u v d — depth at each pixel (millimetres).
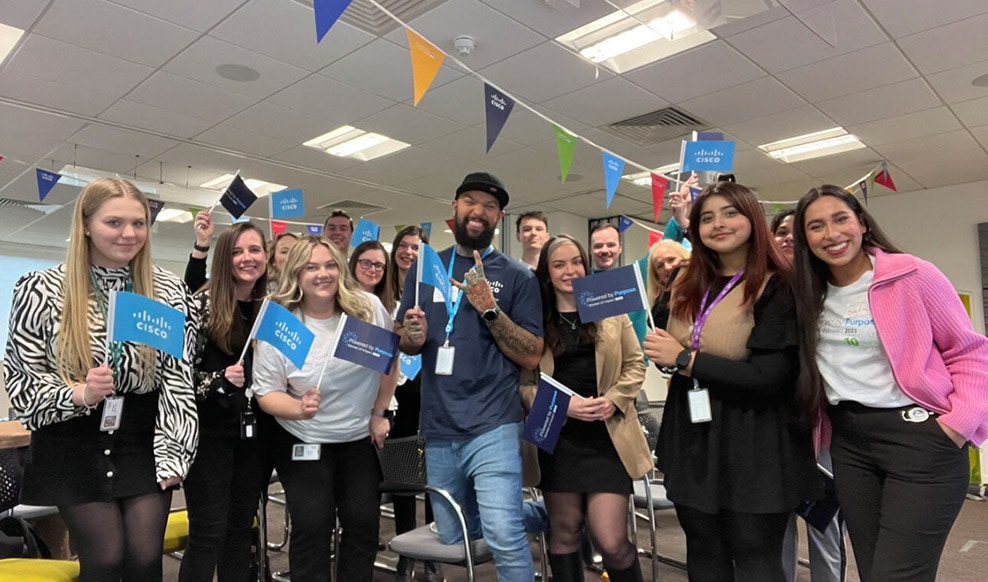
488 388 1771
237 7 3191
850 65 3713
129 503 1499
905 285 1390
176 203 7270
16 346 1409
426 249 1744
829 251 1455
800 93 4129
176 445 1558
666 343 1581
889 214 6633
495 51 3617
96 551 1426
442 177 6367
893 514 1361
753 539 1459
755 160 5508
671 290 1827
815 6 3074
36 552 1940
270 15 3264
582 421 1811
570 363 1857
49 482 1401
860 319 1439
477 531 1896
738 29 3312
